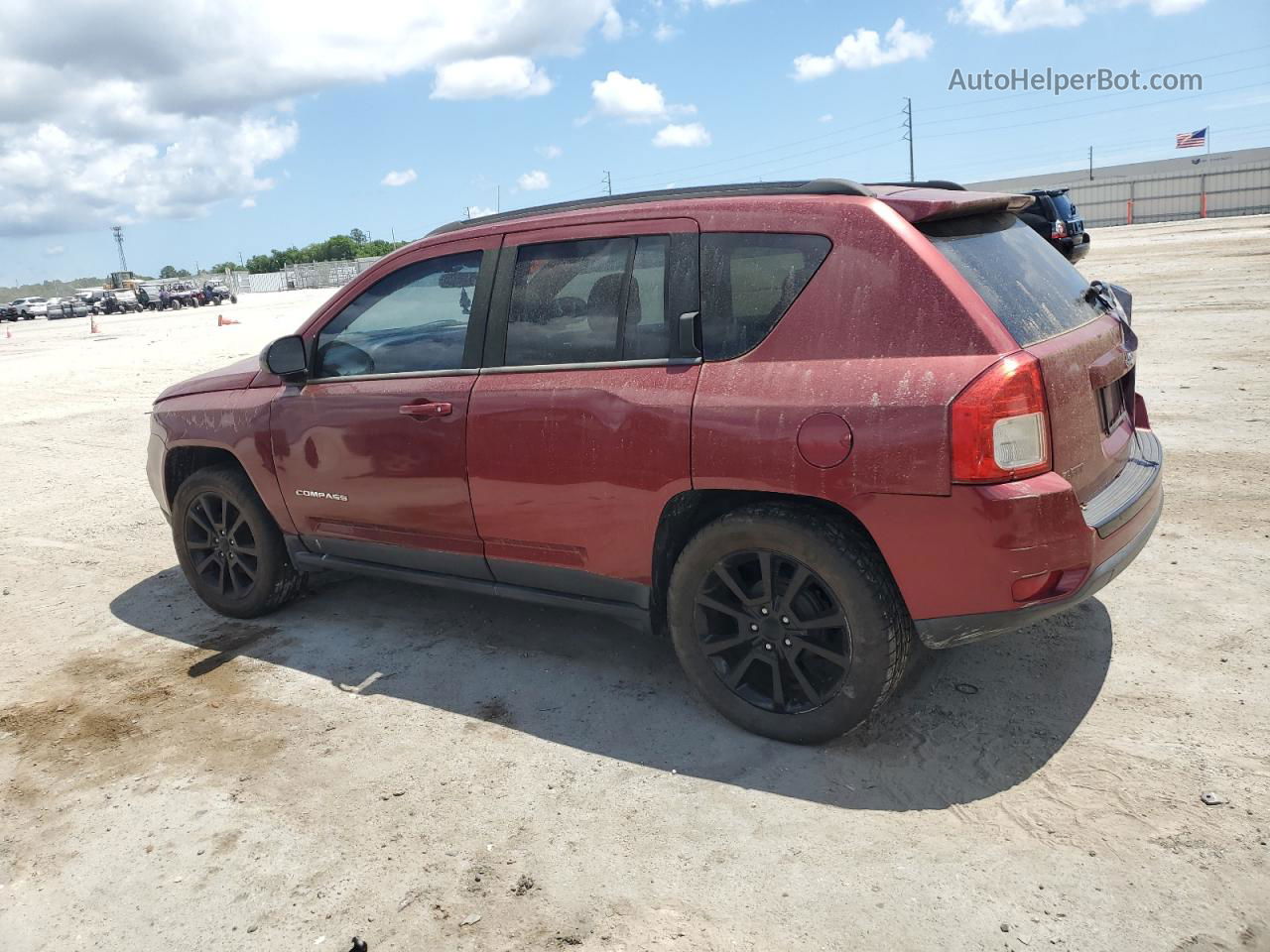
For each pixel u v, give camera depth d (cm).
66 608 506
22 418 1193
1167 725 308
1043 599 269
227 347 2108
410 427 374
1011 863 249
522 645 413
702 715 340
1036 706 326
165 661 425
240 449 436
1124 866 244
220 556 469
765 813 279
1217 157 6475
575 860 264
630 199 346
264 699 379
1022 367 261
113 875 274
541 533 350
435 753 328
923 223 288
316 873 267
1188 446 634
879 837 264
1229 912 225
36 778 331
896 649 289
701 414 302
